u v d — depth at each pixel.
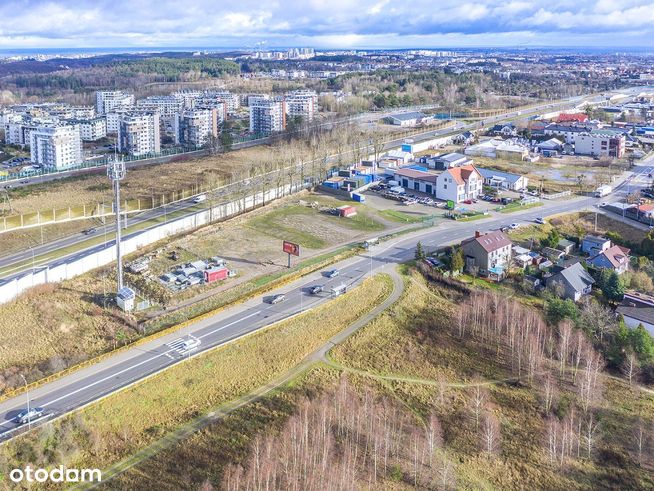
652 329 124.38
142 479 87.12
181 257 156.62
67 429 92.19
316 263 152.50
